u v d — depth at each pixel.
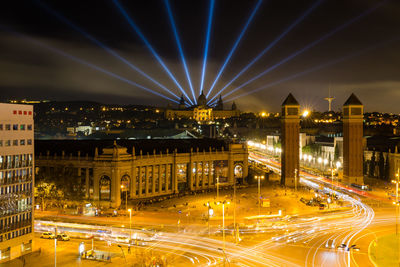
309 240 91.50
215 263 74.75
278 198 148.12
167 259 77.12
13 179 83.69
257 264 74.38
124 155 144.25
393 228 103.12
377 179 199.25
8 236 81.50
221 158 184.00
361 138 183.62
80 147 163.38
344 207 131.00
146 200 146.62
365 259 77.94
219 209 128.00
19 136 85.75
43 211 125.31
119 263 76.00
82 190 145.50
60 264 76.31
